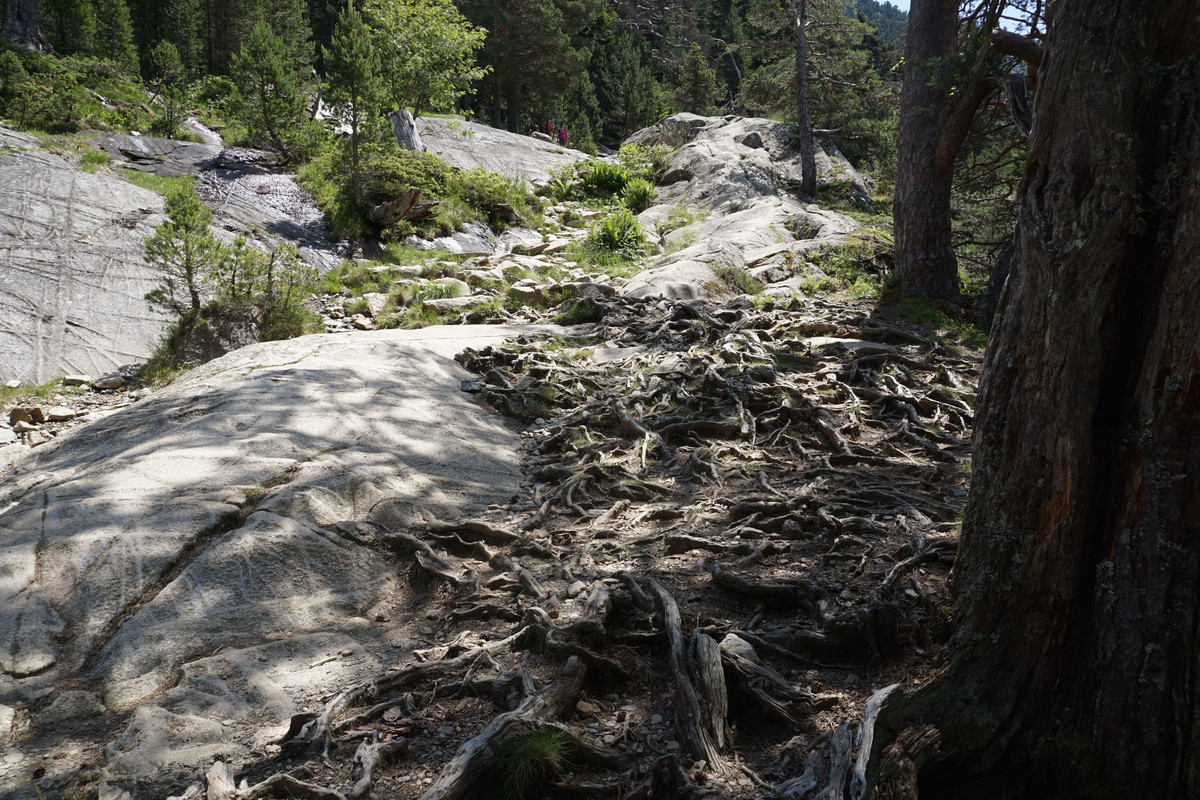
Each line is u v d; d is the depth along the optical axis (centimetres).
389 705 378
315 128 2141
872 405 866
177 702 379
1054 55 322
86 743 361
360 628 463
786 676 385
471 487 652
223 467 593
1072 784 299
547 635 406
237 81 2119
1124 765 288
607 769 333
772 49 3136
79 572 463
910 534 533
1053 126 322
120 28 3756
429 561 523
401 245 1869
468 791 309
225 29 4503
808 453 740
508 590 494
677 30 6256
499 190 2291
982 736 314
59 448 704
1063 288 308
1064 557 309
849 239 1812
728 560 520
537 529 584
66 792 325
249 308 1203
